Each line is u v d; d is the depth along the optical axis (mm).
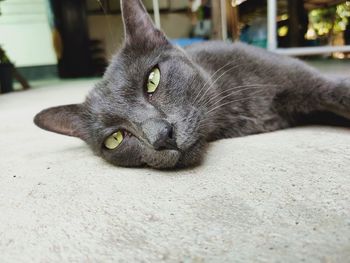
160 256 78
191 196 108
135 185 124
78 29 816
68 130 186
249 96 181
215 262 74
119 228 94
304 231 81
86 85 557
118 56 176
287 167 120
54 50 842
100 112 165
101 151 166
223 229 86
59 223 101
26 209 113
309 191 100
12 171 157
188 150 138
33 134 241
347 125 175
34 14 808
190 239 84
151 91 153
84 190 124
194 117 146
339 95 161
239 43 216
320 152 132
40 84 703
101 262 79
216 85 173
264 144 155
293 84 176
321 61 533
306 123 190
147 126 138
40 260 83
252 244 78
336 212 87
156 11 491
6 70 590
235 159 138
